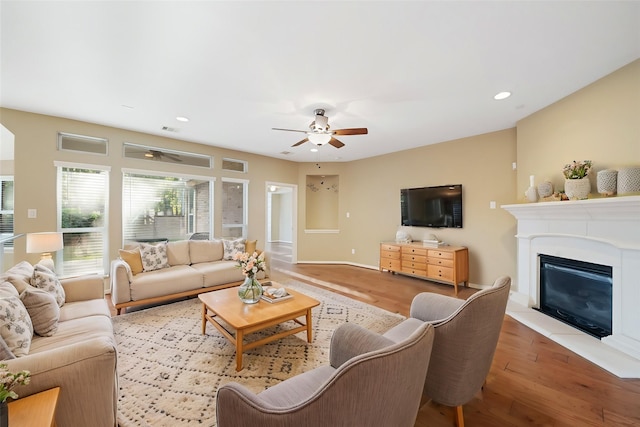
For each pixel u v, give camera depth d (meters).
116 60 2.29
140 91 2.86
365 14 1.75
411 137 4.52
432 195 4.89
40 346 1.70
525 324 2.92
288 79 2.58
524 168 3.55
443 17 1.78
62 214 3.77
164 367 2.12
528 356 2.32
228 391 0.99
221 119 3.67
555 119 3.09
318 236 6.54
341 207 6.53
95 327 1.99
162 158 4.61
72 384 1.19
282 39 2.01
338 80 2.60
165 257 3.85
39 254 3.53
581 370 2.11
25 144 3.44
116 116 3.59
